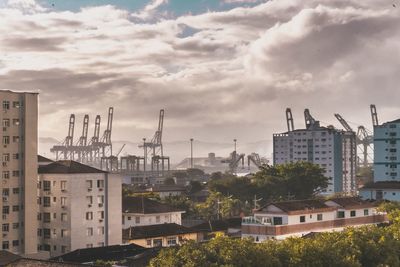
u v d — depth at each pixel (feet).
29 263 219.82
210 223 539.29
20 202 445.37
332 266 244.83
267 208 410.11
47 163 499.51
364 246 268.41
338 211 435.94
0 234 433.48
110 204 485.15
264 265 229.66
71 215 463.42
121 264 299.79
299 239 267.18
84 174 473.26
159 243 486.79
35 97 454.40
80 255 379.76
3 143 437.99
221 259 226.58
